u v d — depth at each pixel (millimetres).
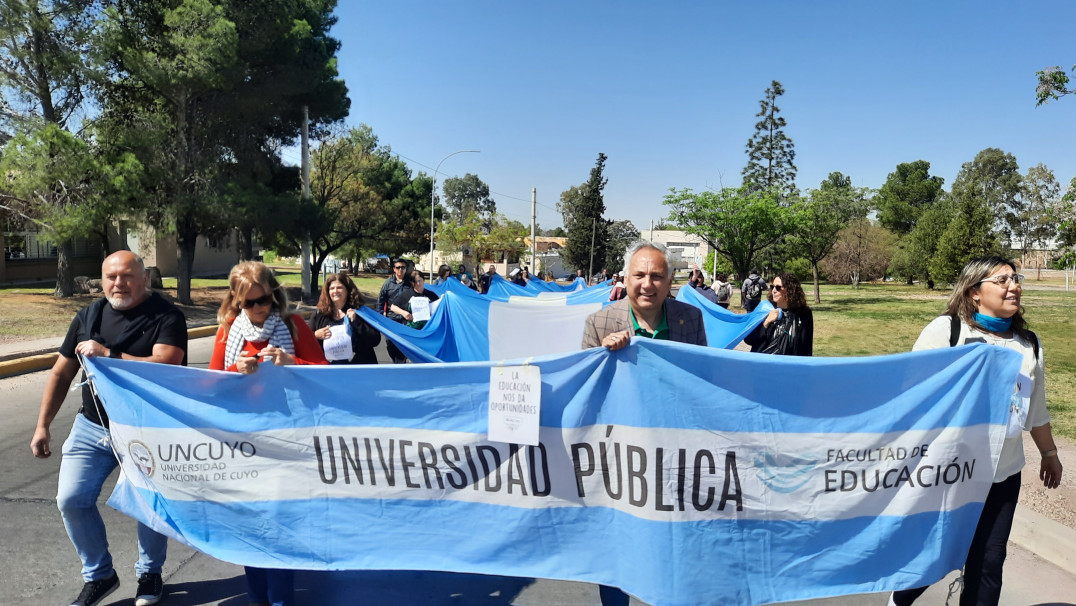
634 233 91938
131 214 19234
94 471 3420
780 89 50938
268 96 22750
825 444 3057
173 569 4082
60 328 15430
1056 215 7609
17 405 8531
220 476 3396
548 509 3162
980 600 3137
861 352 14703
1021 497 5219
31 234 28219
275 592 3412
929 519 3117
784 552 3066
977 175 85125
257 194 21969
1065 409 8617
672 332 3355
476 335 8133
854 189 35250
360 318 6281
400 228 35625
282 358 3375
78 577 3910
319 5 28938
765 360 3004
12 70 17859
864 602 3951
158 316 3518
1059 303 31938
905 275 56719
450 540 3266
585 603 3766
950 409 3080
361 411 3287
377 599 3742
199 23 19031
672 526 3033
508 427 3121
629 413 3043
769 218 29781
